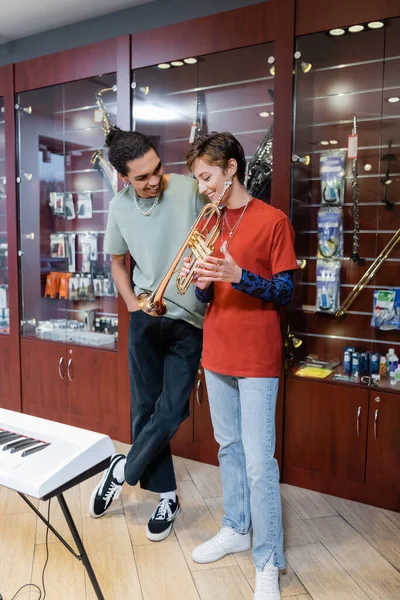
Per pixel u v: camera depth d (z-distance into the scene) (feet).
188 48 8.10
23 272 10.62
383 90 7.54
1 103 10.52
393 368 7.67
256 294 5.06
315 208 8.25
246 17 7.59
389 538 6.63
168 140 8.96
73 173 10.04
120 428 9.53
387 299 7.72
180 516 7.14
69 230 10.28
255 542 5.57
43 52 11.73
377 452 7.35
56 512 7.22
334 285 8.05
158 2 10.13
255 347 5.39
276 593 5.39
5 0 10.07
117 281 6.89
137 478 6.47
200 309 6.44
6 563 6.02
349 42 7.29
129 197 6.47
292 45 7.29
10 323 10.73
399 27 6.91
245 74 8.09
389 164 7.74
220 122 8.62
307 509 7.35
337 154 7.91
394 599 5.48
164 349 6.75
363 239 8.04
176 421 6.38
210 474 8.40
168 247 6.31
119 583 5.70
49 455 4.15
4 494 7.73
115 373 9.47
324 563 6.09
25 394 10.74
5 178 10.64
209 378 5.92
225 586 5.69
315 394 7.73
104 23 10.80
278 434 8.04
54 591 5.54
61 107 9.88
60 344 10.11
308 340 8.47
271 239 5.27
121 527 6.86
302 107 7.70
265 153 7.97
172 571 5.93
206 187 5.39
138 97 8.79
